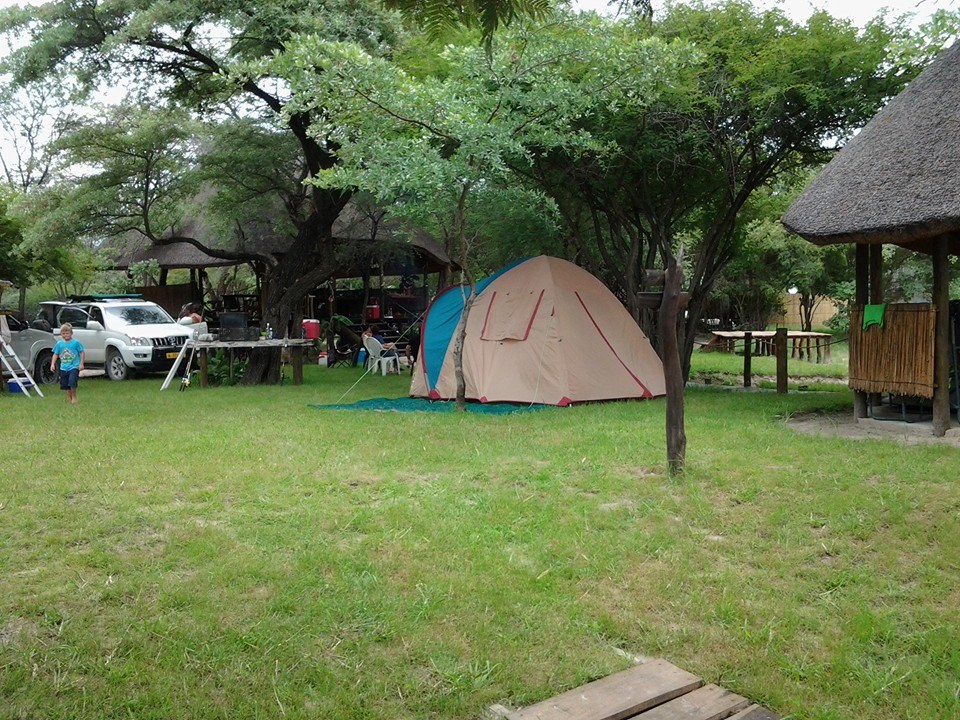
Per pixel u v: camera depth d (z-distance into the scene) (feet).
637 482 22.02
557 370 39.40
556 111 37.01
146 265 90.27
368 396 45.70
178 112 55.93
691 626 13.43
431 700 11.02
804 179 53.67
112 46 45.24
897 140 28.96
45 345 59.77
